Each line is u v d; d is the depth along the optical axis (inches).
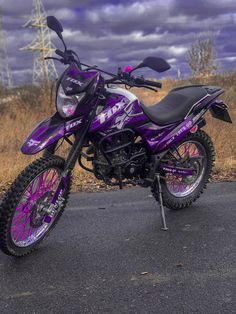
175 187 195.2
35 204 152.7
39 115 527.2
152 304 122.4
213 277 135.1
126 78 158.2
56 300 126.6
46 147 145.8
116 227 179.5
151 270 141.4
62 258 152.5
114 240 166.2
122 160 165.6
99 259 150.8
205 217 185.8
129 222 184.5
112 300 125.4
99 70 153.7
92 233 174.1
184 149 195.6
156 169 178.5
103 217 192.2
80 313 120.0
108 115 156.9
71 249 159.8
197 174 201.6
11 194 144.2
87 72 149.3
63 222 187.9
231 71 700.7
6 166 289.4
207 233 168.6
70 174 162.9
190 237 165.6
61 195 159.9
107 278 137.7
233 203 202.1
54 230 178.7
